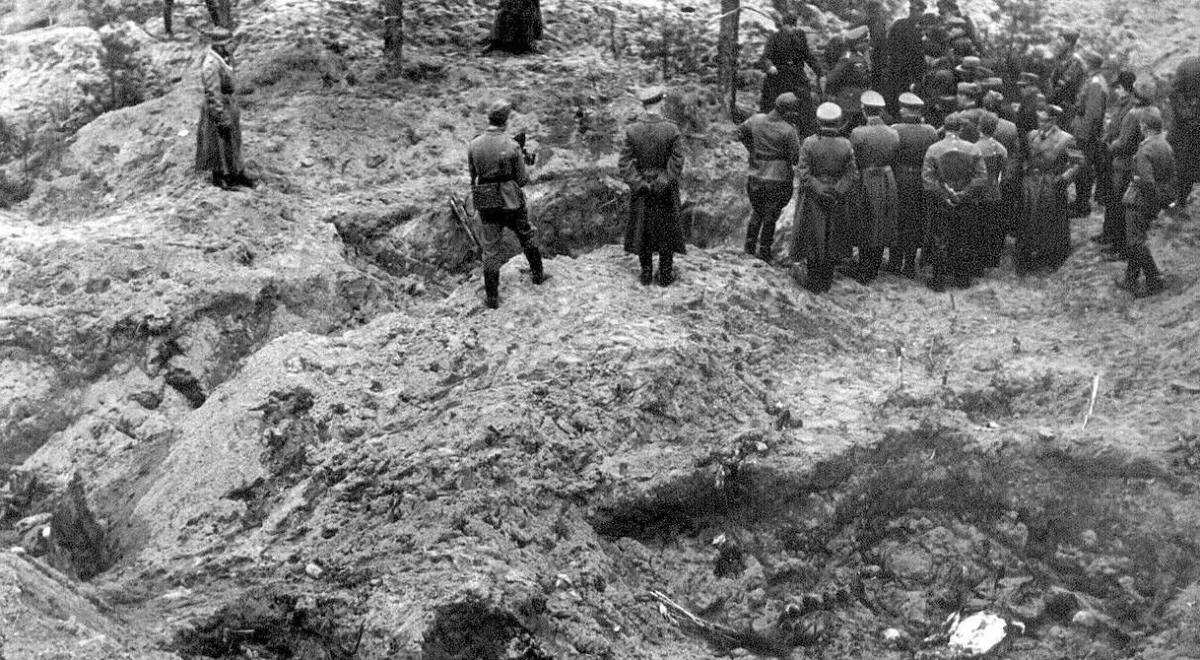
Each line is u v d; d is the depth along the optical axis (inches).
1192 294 606.5
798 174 598.5
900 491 507.8
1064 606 473.1
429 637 390.3
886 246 628.1
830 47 717.9
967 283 633.0
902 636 462.3
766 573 473.1
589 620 423.8
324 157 660.7
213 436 493.4
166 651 381.7
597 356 514.0
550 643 410.6
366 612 403.2
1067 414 537.6
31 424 523.5
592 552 452.4
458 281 621.3
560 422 487.2
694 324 549.3
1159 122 609.0
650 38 815.1
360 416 495.5
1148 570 484.1
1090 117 696.4
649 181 554.6
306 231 607.2
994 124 617.3
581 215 648.4
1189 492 495.2
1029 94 698.8
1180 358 562.9
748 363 549.0
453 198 626.8
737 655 436.8
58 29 770.8
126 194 642.8
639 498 469.1
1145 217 609.3
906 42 738.2
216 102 610.5
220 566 441.4
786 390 540.1
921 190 630.5
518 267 574.6
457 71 738.2
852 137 615.2
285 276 576.7
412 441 477.7
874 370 561.9
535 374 509.7
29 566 386.3
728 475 480.4
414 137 679.7
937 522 505.4
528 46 775.7
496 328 536.7
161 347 545.6
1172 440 512.7
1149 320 597.3
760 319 574.2
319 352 527.5
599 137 679.7
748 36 833.5
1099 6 1019.3
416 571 418.9
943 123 661.3
